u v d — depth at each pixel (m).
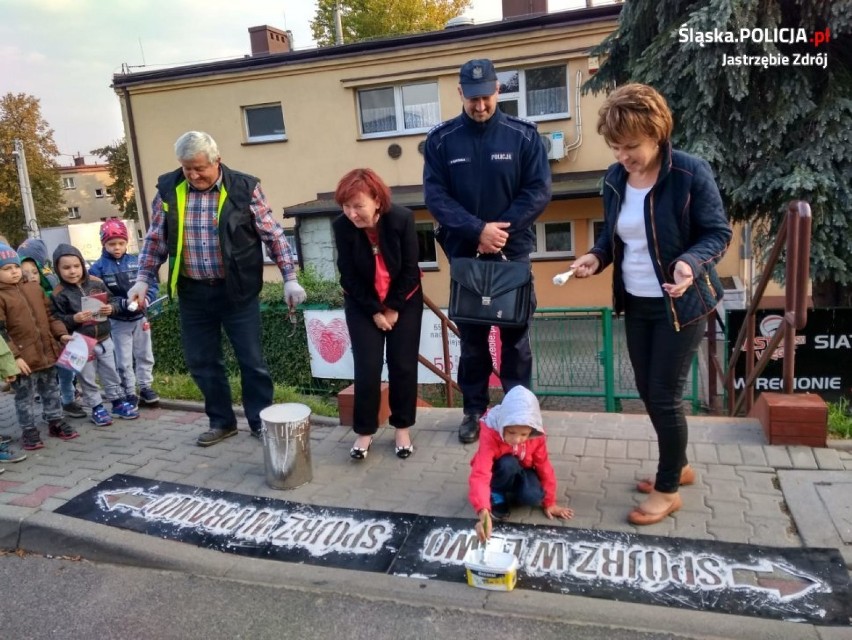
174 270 4.12
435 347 7.50
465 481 3.72
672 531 3.06
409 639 2.61
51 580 3.22
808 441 3.69
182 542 3.35
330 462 4.09
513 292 3.66
